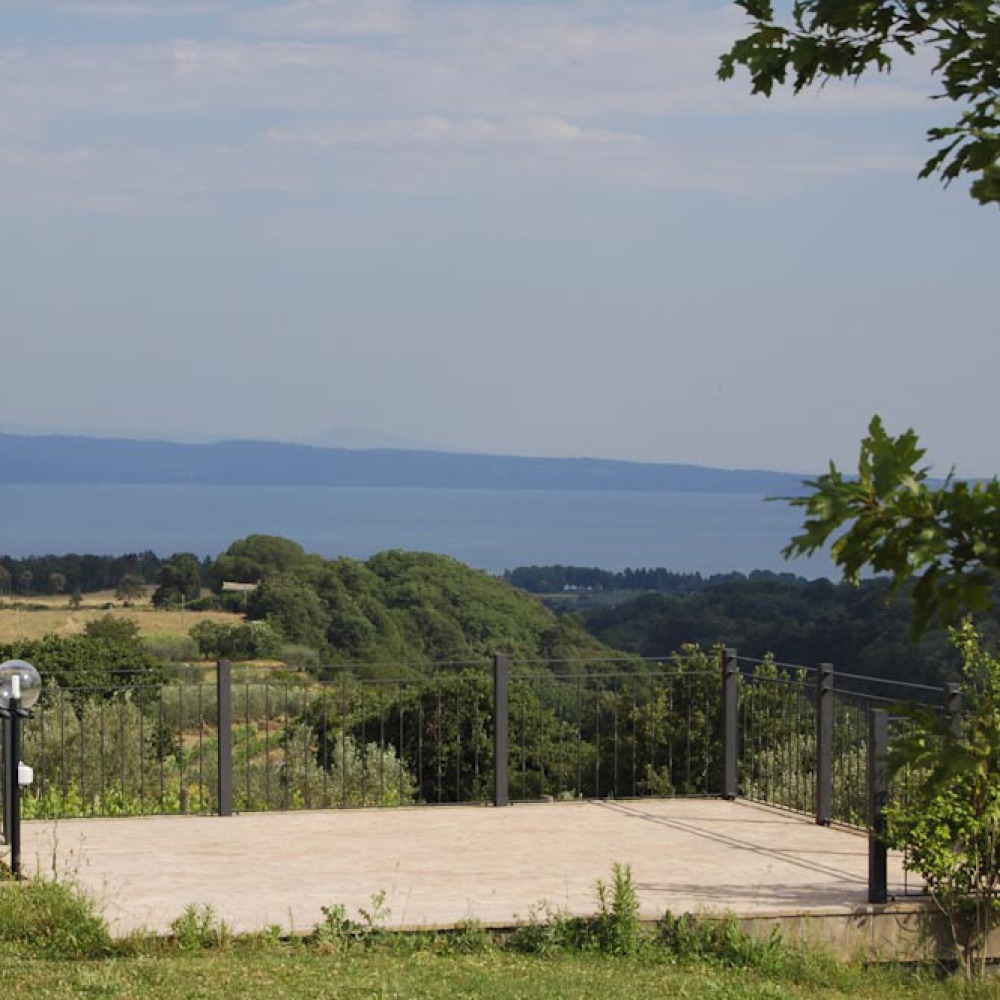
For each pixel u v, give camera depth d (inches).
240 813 622.5
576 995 380.2
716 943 449.7
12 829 491.5
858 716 605.6
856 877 513.3
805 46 177.6
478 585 2519.7
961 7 164.7
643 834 590.9
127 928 430.9
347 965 402.3
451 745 820.6
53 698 835.4
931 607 145.8
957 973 458.9
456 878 506.6
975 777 444.8
